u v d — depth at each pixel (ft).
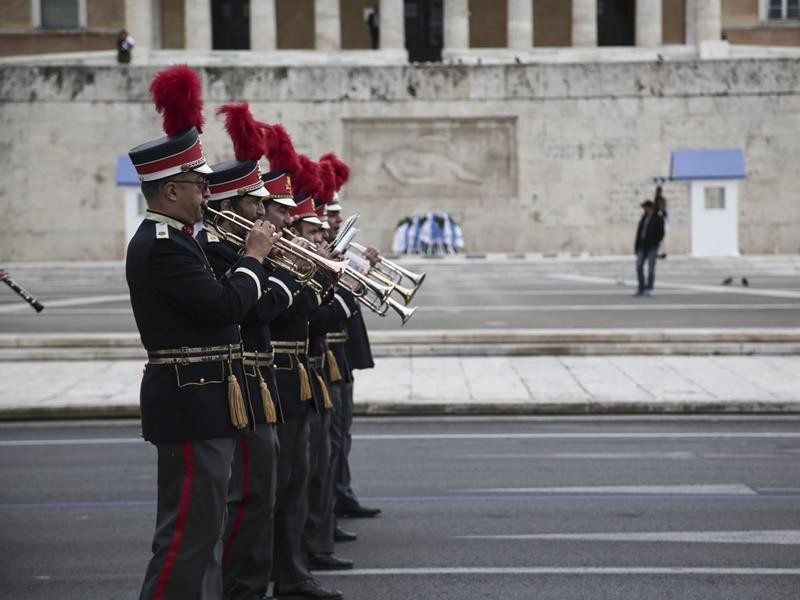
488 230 344.90
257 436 57.21
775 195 344.08
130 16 375.66
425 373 141.08
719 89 342.23
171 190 50.47
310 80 341.00
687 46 383.86
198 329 50.49
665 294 231.30
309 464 66.54
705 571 66.28
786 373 138.72
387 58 375.25
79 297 243.40
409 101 341.41
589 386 130.93
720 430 111.14
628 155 344.28
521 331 158.40
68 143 340.80
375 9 431.84
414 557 70.08
